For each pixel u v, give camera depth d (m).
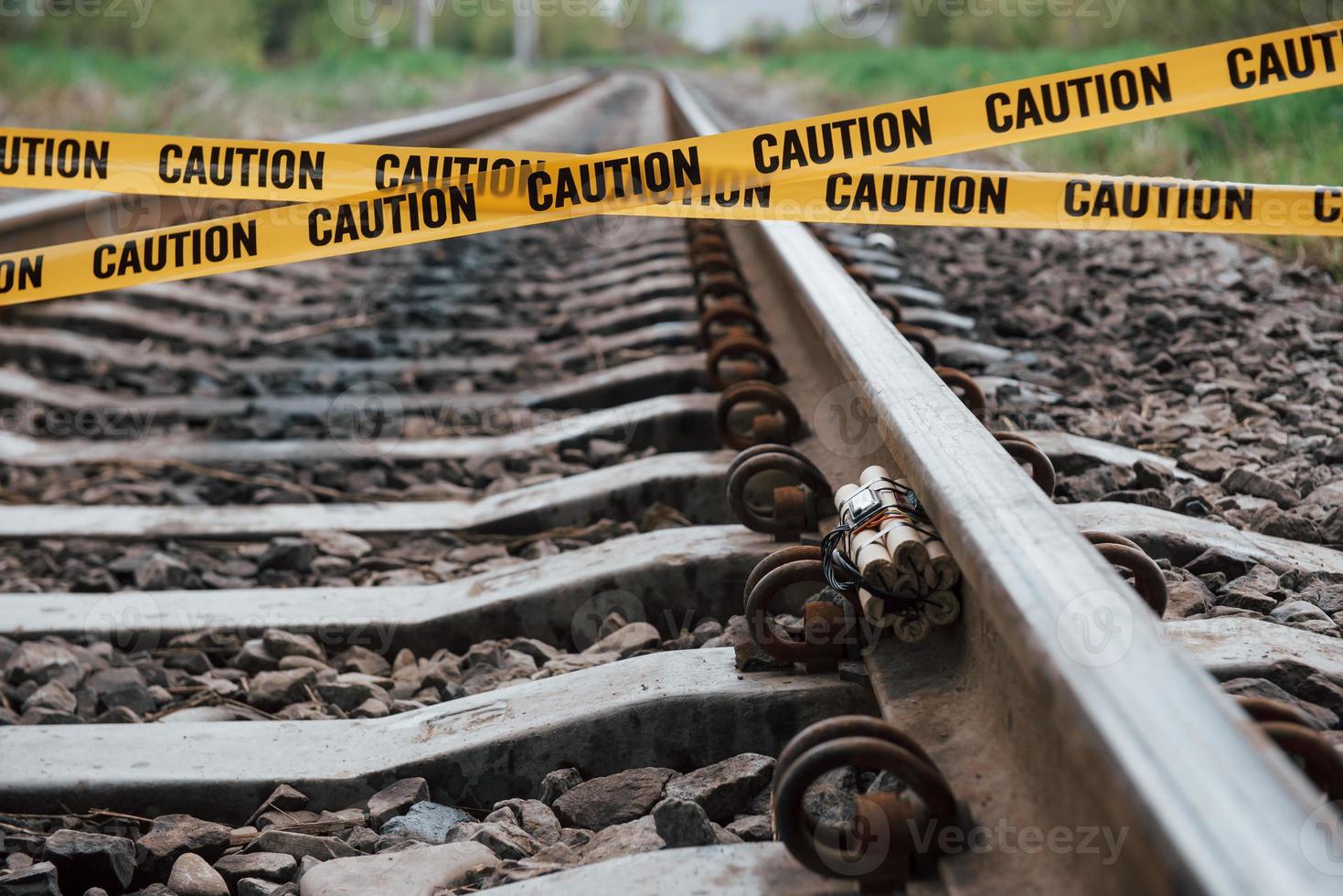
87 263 3.22
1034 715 1.36
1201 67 3.21
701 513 3.07
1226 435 3.27
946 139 3.18
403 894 1.65
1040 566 1.27
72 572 3.05
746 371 3.52
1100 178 3.22
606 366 4.61
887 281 5.54
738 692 1.92
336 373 4.73
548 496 3.21
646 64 80.19
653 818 1.75
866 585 1.72
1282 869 0.85
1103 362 4.05
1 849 1.87
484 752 1.98
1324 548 2.47
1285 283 5.02
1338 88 7.25
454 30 58.38
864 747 1.36
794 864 1.50
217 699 2.43
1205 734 0.99
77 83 15.04
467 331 5.47
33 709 2.30
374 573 3.03
